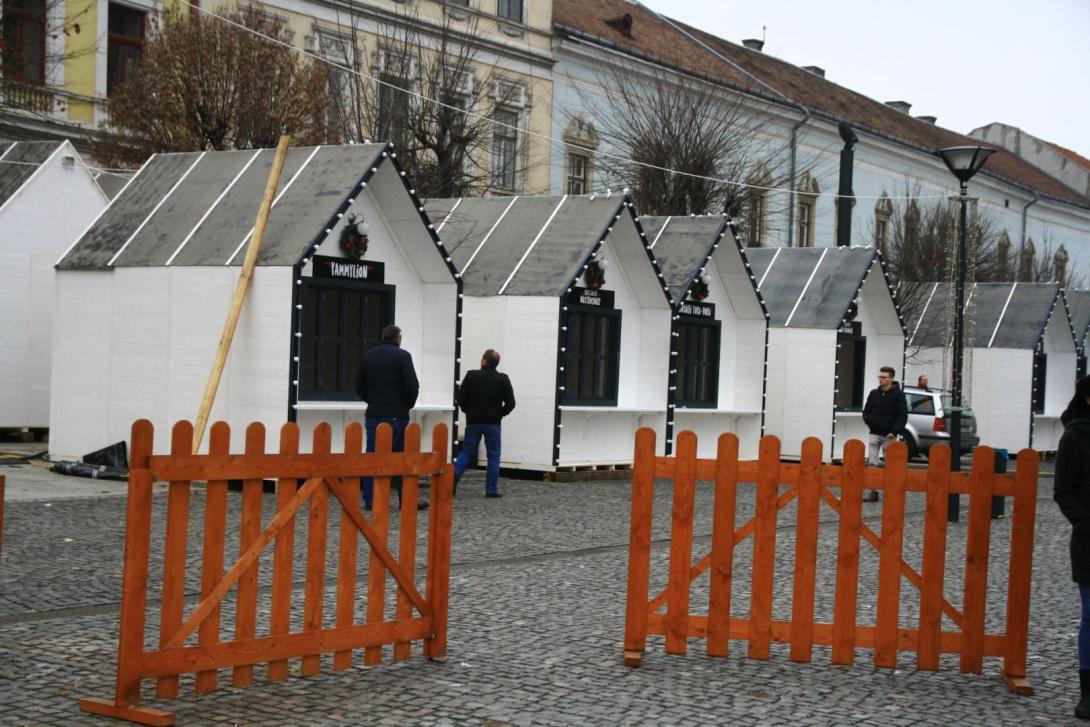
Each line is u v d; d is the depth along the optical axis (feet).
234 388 58.08
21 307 77.15
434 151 99.76
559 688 26.07
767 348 88.43
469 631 30.99
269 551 41.73
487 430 61.67
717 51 182.29
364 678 26.08
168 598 23.25
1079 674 26.35
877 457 72.02
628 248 77.41
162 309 59.88
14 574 35.47
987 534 28.02
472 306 73.77
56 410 63.16
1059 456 26.37
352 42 102.27
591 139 141.28
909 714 25.25
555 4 147.64
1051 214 246.06
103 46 104.94
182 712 23.07
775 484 28.71
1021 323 116.67
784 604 36.52
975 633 28.12
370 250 63.05
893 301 101.24
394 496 59.36
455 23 125.18
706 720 24.16
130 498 22.41
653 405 79.61
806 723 24.25
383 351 53.31
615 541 48.03
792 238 148.36
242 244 58.90
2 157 80.02
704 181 116.78
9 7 93.81
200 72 90.74
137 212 63.93
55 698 23.58
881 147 190.70
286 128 92.17
